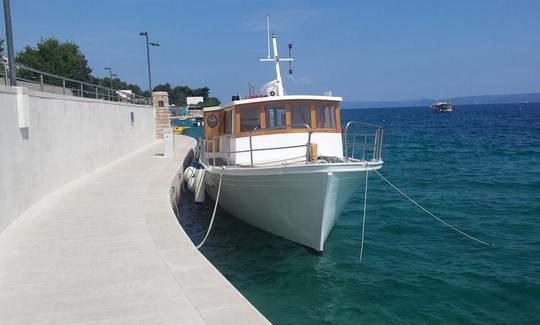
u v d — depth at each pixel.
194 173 15.30
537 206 14.66
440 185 19.38
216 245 11.16
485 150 33.97
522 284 8.33
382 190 18.52
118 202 10.09
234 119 11.41
